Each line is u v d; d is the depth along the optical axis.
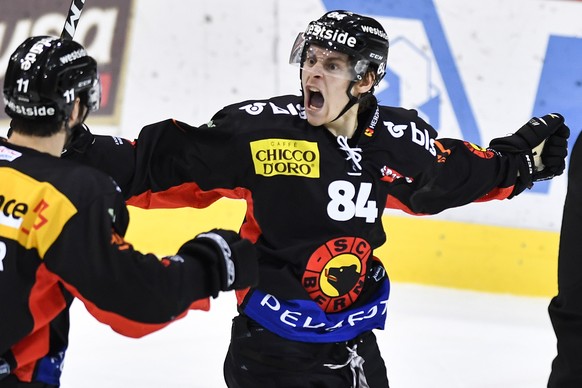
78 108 6.50
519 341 13.47
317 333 7.64
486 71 15.33
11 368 6.13
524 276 15.41
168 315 6.04
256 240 7.73
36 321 6.04
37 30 15.50
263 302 7.57
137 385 11.27
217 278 6.28
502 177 8.72
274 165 7.54
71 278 5.88
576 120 15.42
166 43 15.40
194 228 15.34
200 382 11.48
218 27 15.34
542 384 12.08
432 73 15.32
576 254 6.67
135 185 7.91
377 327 8.03
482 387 11.88
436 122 15.38
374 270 8.04
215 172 7.65
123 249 5.89
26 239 5.94
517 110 15.38
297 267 7.56
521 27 15.32
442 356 12.73
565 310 6.75
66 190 5.94
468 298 14.98
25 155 6.15
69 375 11.39
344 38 7.48
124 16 15.42
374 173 7.81
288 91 15.41
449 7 15.28
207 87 15.38
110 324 6.08
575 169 6.73
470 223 15.34
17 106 6.18
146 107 15.38
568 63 15.36
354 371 7.74
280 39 15.34
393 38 15.28
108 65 15.41
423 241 15.30
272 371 7.70
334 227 7.61
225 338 12.88
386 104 15.32
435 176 8.16
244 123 7.64
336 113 7.61
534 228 15.42
